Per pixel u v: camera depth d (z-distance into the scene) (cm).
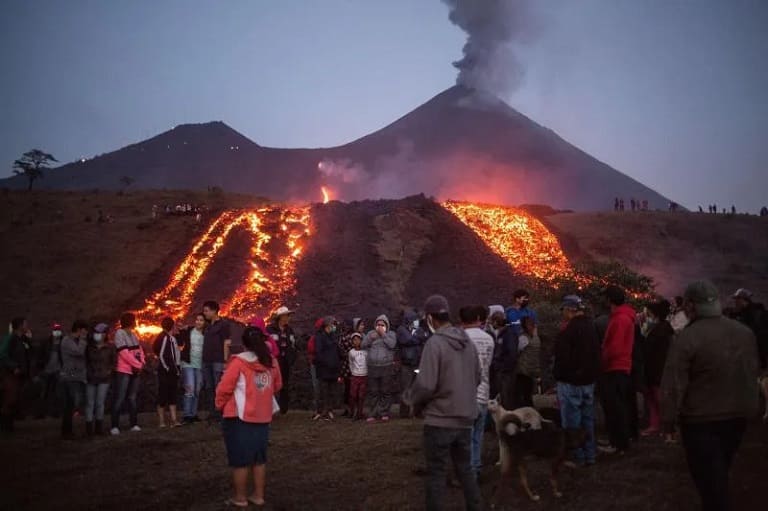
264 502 906
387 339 1681
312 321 4906
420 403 733
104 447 1305
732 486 885
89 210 8231
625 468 1005
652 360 1258
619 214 8831
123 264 6172
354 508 873
